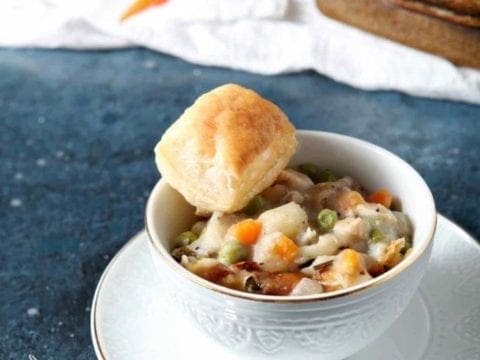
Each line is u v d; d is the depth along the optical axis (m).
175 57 0.68
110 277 0.41
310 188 0.39
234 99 0.37
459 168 0.54
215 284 0.33
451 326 0.38
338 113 0.61
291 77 0.65
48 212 0.51
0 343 0.41
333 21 0.66
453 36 0.62
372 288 0.33
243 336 0.34
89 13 0.69
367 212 0.37
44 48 0.70
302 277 0.34
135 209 0.51
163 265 0.35
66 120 0.61
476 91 0.61
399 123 0.59
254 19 0.66
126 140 0.58
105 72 0.67
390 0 0.63
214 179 0.35
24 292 0.44
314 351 0.34
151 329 0.38
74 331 0.42
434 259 0.41
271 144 0.36
